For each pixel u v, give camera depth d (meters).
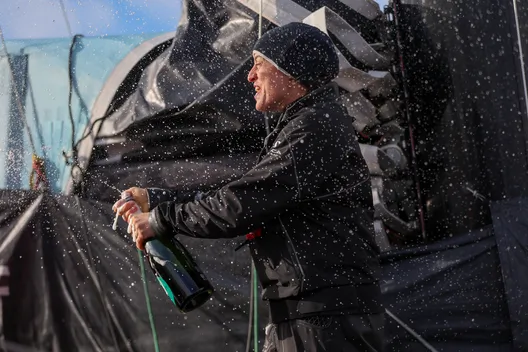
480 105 3.66
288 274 1.87
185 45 3.63
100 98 3.63
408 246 3.59
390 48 3.90
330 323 1.84
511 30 3.61
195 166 3.45
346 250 1.89
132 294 3.17
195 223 1.87
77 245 3.22
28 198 3.25
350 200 1.93
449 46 3.74
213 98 3.38
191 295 1.97
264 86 1.99
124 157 3.53
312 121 1.89
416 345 3.33
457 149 3.73
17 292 3.17
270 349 1.96
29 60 3.92
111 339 3.15
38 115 3.81
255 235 1.94
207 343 3.14
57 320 3.17
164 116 3.44
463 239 3.46
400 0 3.93
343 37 3.73
